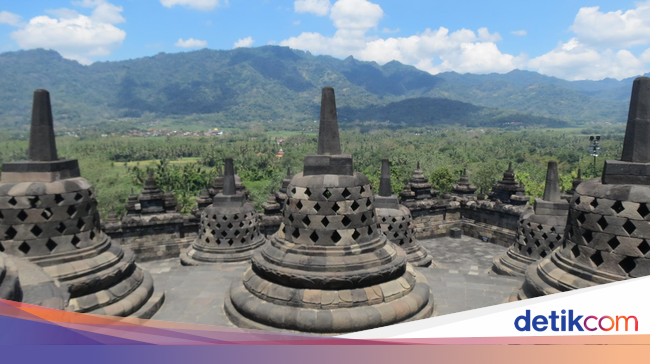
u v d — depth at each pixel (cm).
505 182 2555
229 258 1630
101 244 1062
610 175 766
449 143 14412
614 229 738
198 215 2228
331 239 972
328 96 1003
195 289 1305
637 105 761
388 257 1000
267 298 965
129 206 2255
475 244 2489
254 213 1756
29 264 700
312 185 974
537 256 1464
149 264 2008
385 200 1670
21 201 941
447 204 2684
